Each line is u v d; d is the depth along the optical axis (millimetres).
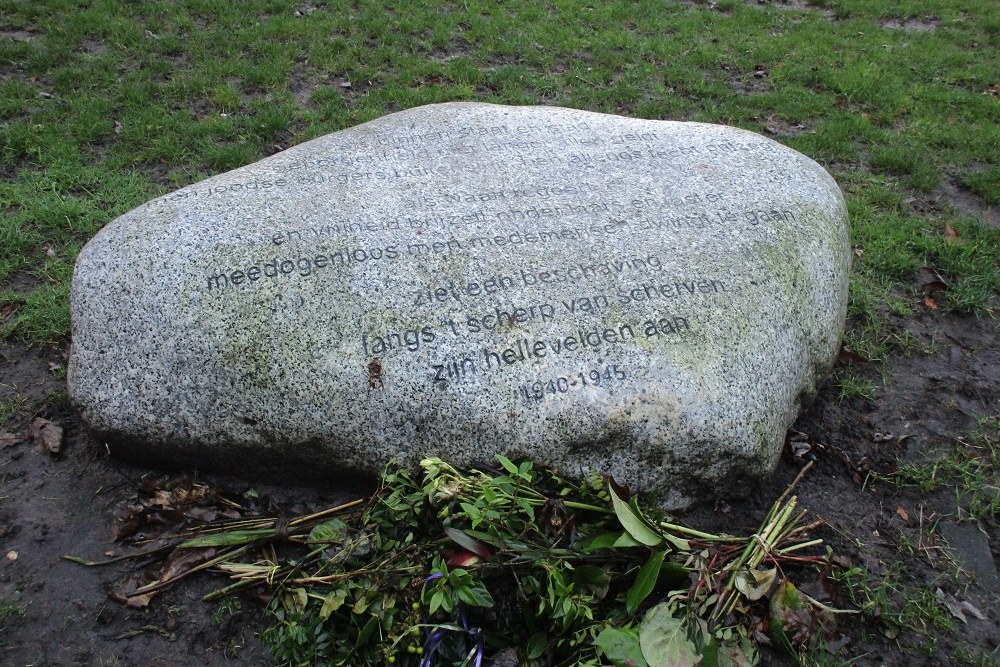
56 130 5520
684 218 3523
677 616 2539
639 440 2879
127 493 3111
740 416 2957
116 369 3086
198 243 3229
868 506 3270
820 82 7215
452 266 3180
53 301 4082
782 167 3904
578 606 2480
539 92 6805
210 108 6098
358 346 2957
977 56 8008
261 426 2988
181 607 2754
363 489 3092
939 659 2744
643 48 7625
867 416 3738
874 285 4629
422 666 2443
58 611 2730
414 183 3664
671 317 3070
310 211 3420
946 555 3092
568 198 3611
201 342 3016
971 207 5520
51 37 6758
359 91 6578
